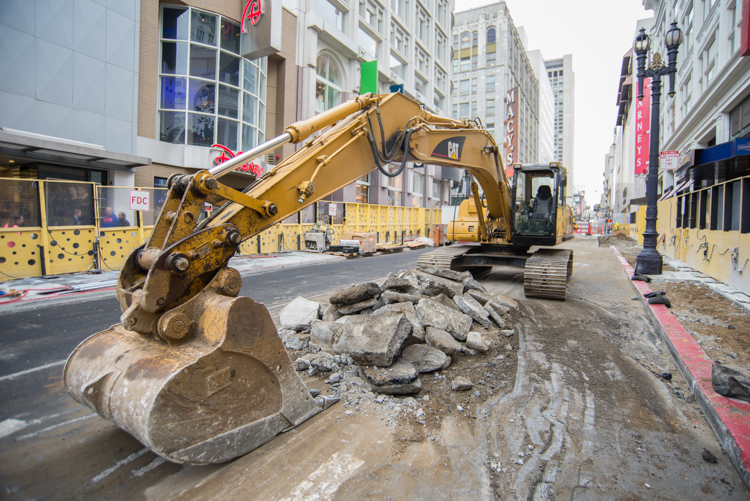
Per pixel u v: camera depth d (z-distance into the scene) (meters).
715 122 17.81
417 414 3.36
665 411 3.48
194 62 15.57
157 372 2.41
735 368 4.15
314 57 21.06
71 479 2.53
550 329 5.80
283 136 3.60
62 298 7.78
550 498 2.39
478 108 64.88
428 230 30.48
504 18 62.41
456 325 4.94
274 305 7.36
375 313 4.97
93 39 12.70
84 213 10.84
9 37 11.02
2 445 2.90
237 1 16.58
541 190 9.43
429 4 36.12
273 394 2.96
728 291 7.84
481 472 2.64
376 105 4.70
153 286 2.58
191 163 15.40
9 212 9.50
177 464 2.70
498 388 3.89
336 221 20.97
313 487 2.46
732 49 15.86
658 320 5.84
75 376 2.80
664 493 2.46
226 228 2.98
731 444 2.80
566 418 3.35
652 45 35.25
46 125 11.77
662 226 17.06
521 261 9.02
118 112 13.40
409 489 2.46
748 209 7.72
